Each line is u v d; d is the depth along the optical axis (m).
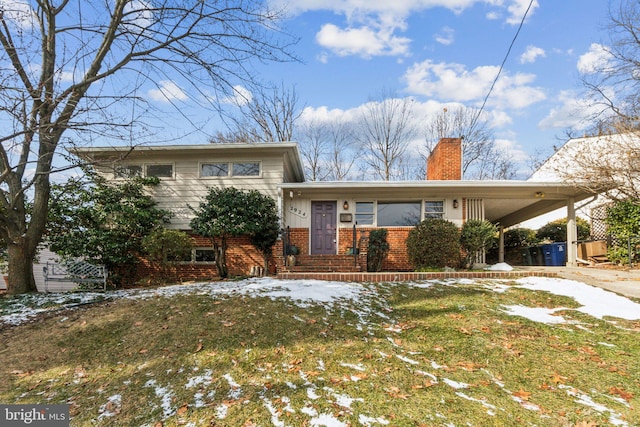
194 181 11.45
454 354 4.32
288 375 3.80
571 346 4.53
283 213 11.46
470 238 10.23
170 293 7.24
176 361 4.21
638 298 6.44
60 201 10.23
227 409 3.19
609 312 5.77
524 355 4.28
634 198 10.12
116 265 10.77
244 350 4.46
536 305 6.24
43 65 7.53
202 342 4.71
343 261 10.86
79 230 10.33
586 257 12.27
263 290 7.31
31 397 3.53
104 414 3.19
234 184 11.35
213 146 10.89
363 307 6.19
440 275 8.70
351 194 11.88
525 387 3.54
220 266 10.40
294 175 15.11
